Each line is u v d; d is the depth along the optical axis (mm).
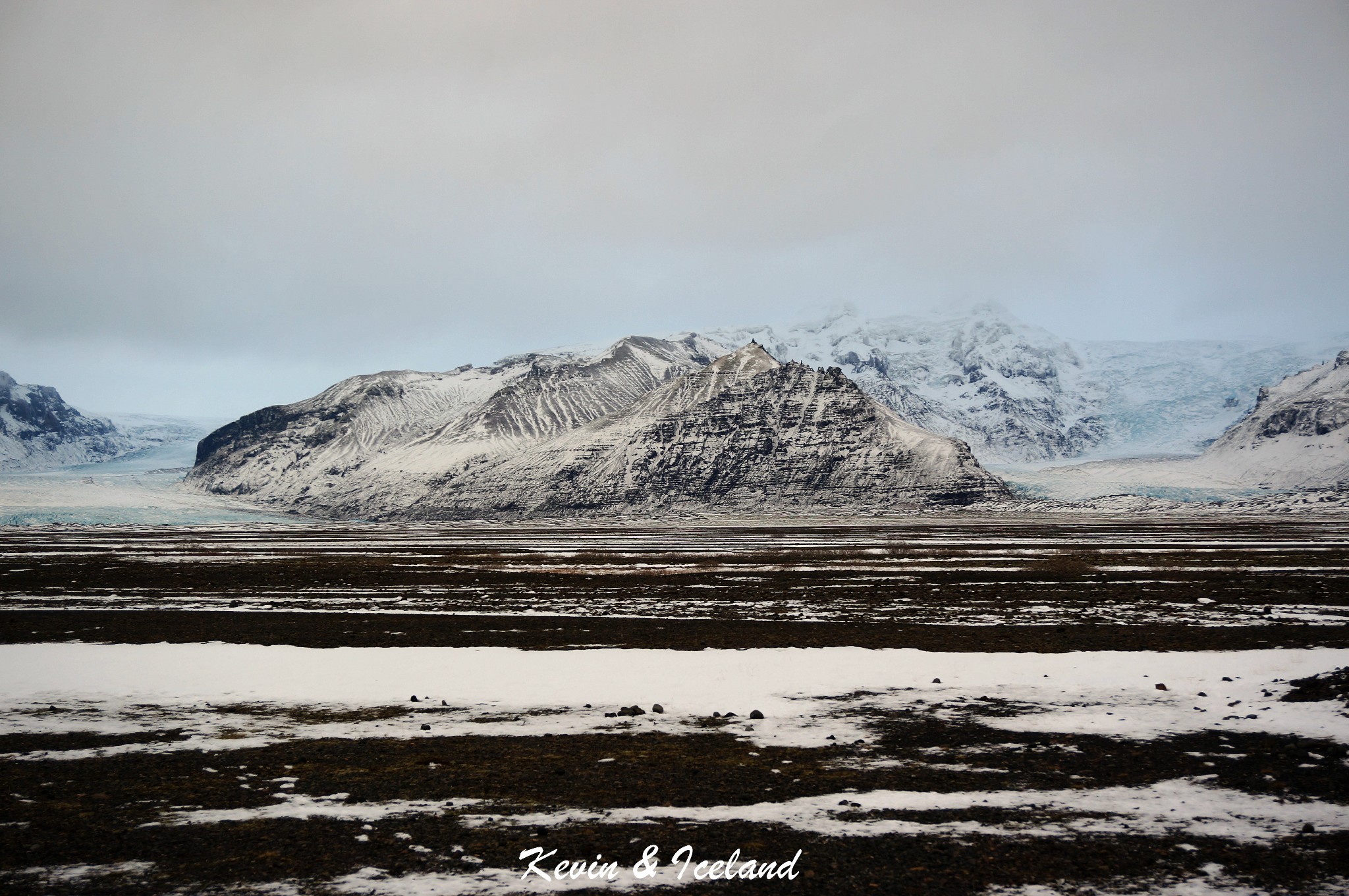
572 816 14250
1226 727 19031
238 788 15727
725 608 42625
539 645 31328
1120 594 45719
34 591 51875
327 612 41938
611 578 59375
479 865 12398
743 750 17984
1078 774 16141
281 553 93062
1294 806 14328
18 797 15289
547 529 189000
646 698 22641
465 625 36719
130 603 45750
